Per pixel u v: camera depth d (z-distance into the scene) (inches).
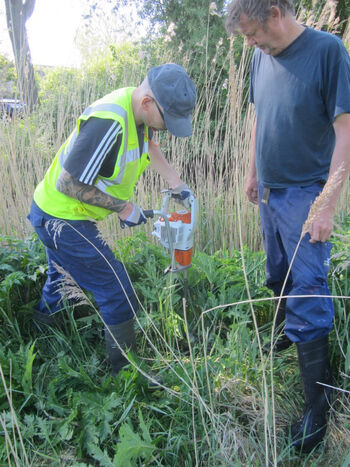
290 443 67.9
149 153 85.5
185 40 219.9
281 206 76.4
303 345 69.1
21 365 77.4
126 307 79.4
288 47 68.6
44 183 77.5
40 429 70.5
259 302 98.7
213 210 141.9
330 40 64.9
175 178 85.4
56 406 72.0
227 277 106.7
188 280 105.0
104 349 95.7
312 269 68.9
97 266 75.4
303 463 66.6
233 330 87.2
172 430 69.6
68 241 73.8
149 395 76.4
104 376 85.4
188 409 72.5
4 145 134.3
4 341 89.6
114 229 133.2
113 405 68.4
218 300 102.3
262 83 76.9
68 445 68.4
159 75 66.9
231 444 66.3
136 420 72.0
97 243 74.9
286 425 74.7
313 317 68.1
